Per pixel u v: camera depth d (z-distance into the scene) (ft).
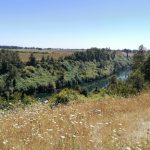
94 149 26.22
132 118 40.24
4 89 294.66
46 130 31.19
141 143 28.35
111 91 76.79
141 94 67.92
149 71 136.56
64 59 458.09
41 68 397.60
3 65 346.74
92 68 442.91
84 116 39.63
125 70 542.57
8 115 40.14
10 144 26.16
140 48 273.54
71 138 27.71
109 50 600.80
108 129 33.12
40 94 302.66
